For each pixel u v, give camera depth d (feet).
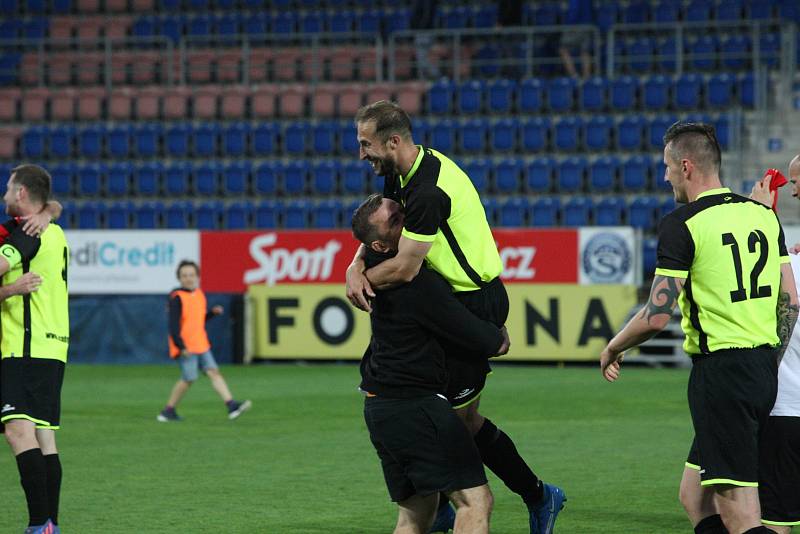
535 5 200.44
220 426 86.17
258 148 183.73
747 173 166.50
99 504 56.39
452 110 183.83
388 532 50.08
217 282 141.90
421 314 36.91
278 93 189.26
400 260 36.63
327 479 63.26
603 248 132.67
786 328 36.78
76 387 115.65
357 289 37.11
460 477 37.37
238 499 57.62
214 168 180.24
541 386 112.16
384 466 39.50
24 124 195.72
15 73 201.26
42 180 46.47
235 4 213.05
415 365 37.22
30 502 44.93
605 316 131.03
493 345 38.27
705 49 186.39
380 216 36.96
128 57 204.33
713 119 171.32
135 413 94.63
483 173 172.04
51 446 46.70
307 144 182.80
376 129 37.22
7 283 45.70
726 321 35.65
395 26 201.77
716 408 35.65
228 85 198.29
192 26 210.18
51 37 212.64
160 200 181.78
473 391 40.27
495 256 39.83
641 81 179.01
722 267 35.50
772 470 37.91
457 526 37.37
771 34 187.73
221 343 139.33
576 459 69.41
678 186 37.24
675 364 133.49
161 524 51.72
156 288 142.41
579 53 190.49
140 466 67.92
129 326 141.18
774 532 35.47
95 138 188.24
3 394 45.32
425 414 37.27
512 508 55.36
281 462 69.21
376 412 37.91
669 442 76.28
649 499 56.85
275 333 139.33
